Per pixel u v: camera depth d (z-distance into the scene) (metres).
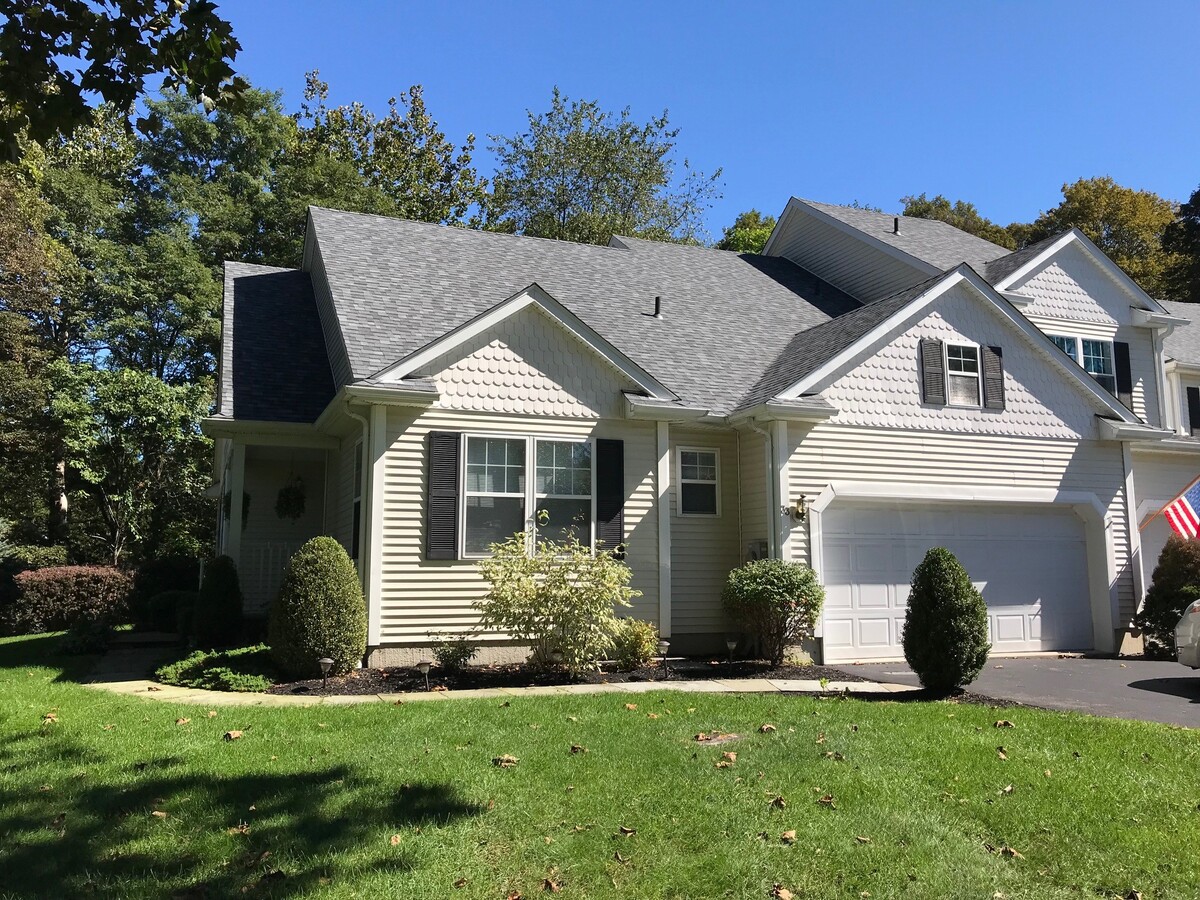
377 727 7.66
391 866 4.80
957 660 9.68
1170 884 4.81
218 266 31.28
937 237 20.98
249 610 15.63
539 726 7.73
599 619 10.91
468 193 38.84
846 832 5.39
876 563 13.77
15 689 9.85
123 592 18.91
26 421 23.23
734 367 15.22
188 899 4.47
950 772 6.52
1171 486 17.77
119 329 28.02
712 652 13.63
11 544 24.55
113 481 23.25
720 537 14.01
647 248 19.84
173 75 5.96
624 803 5.76
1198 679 11.38
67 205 28.44
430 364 12.00
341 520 13.91
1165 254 39.16
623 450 13.03
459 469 11.96
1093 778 6.45
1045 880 4.88
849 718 8.24
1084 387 15.35
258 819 5.41
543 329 12.75
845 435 13.63
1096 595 15.12
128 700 9.08
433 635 11.61
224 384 13.83
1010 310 14.85
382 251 15.84
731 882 4.71
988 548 14.60
